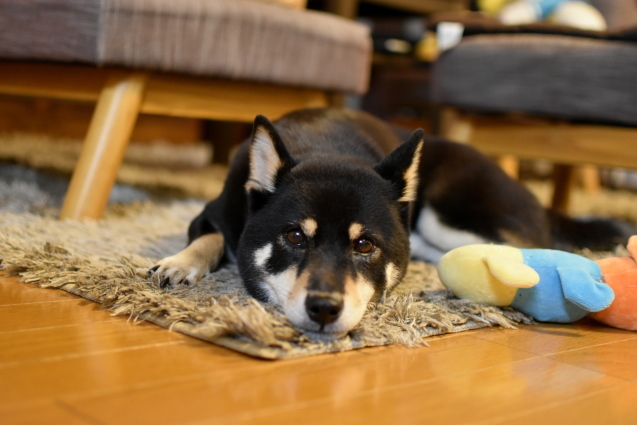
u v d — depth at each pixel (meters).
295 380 0.60
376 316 0.75
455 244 1.01
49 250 0.87
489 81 1.35
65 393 0.55
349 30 1.39
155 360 0.62
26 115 2.14
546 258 0.80
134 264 0.86
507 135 1.41
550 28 1.30
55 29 1.05
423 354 0.69
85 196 1.08
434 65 1.49
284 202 0.76
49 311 0.72
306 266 0.72
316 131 0.94
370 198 0.77
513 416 0.57
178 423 0.51
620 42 1.23
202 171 1.92
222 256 0.90
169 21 1.09
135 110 1.11
